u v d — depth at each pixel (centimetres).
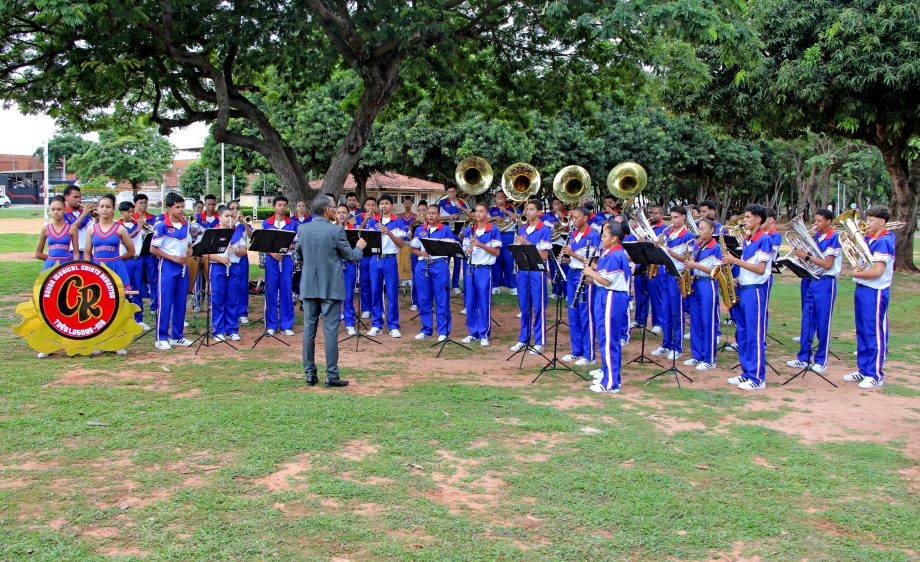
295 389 709
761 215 737
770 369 862
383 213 1047
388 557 372
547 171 2794
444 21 1095
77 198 887
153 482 459
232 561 362
